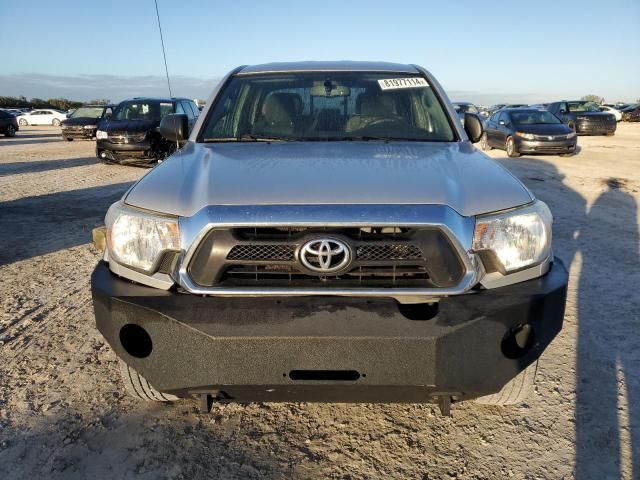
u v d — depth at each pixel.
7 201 8.70
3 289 4.62
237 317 2.04
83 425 2.72
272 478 2.37
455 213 2.13
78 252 5.76
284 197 2.13
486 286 2.16
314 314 2.03
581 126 23.08
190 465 2.45
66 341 3.64
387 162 2.53
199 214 2.11
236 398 2.22
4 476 2.36
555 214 7.70
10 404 2.89
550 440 2.62
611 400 2.95
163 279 2.18
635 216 7.58
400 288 2.08
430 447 2.58
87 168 13.18
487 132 17.88
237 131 3.24
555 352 3.49
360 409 2.88
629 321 3.94
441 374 2.03
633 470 2.41
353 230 2.08
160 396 2.73
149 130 12.80
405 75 3.62
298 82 3.52
